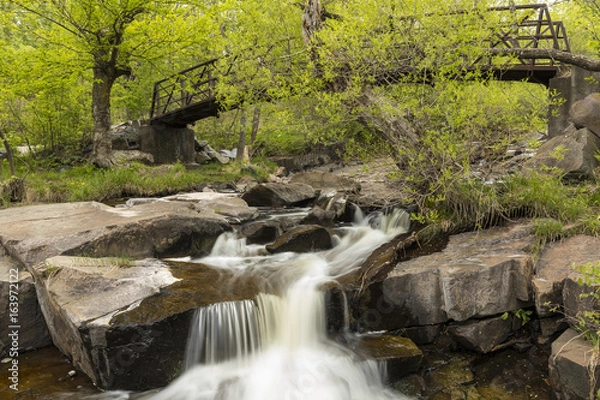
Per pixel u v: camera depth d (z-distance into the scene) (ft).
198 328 16.24
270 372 16.12
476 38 21.88
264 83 28.60
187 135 66.18
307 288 18.39
